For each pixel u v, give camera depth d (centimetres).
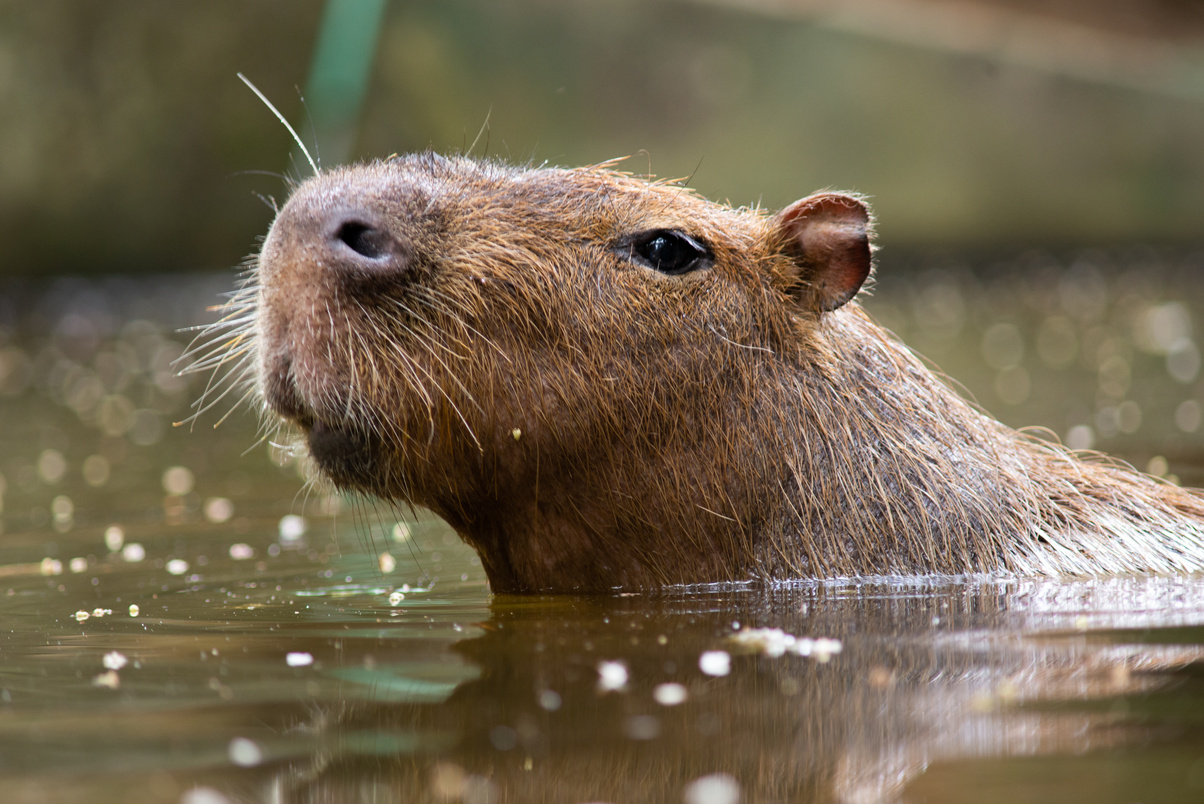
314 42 3197
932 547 793
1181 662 551
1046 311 2834
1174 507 866
